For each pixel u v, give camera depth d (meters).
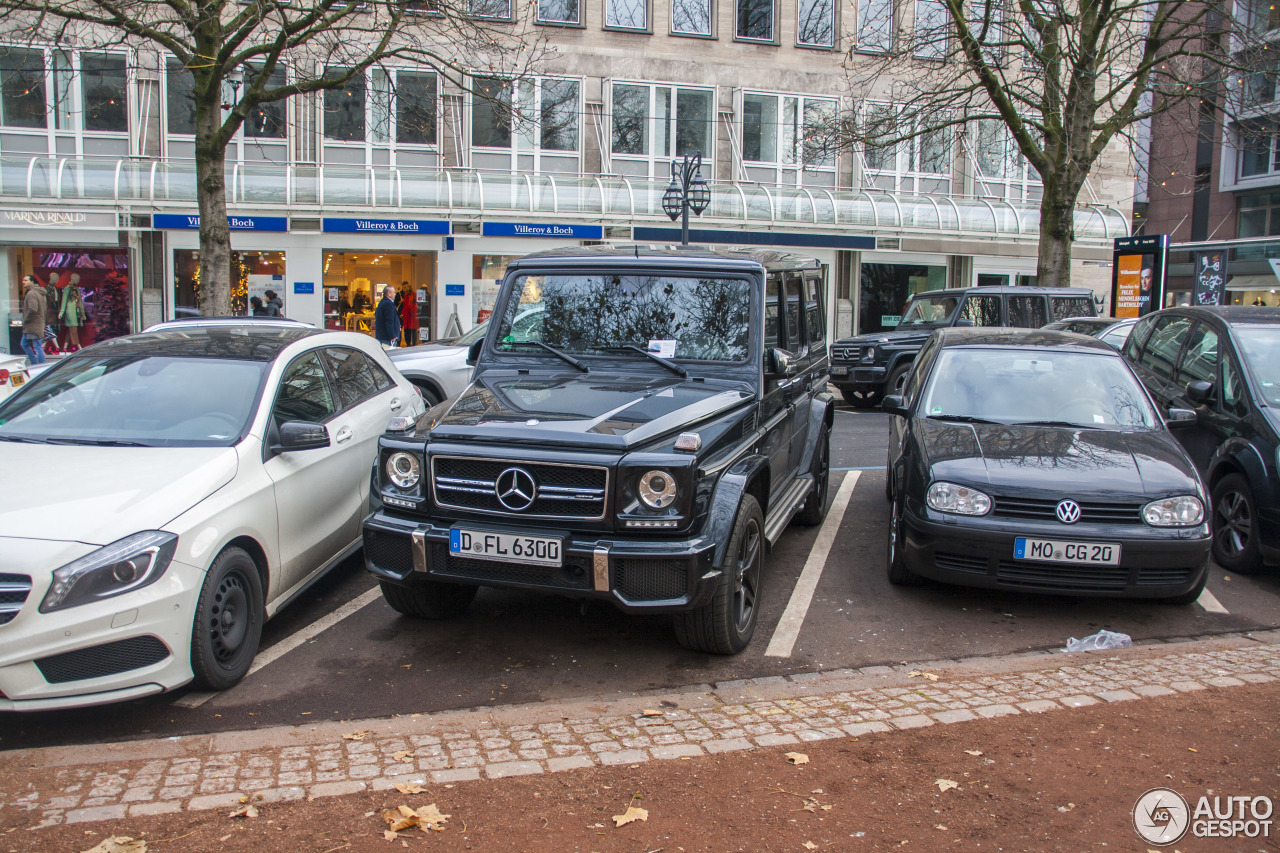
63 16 11.84
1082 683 4.37
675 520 4.09
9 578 3.56
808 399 6.99
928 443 5.74
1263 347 6.82
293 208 20.95
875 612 5.51
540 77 23.67
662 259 5.51
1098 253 27.41
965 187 27.84
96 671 3.67
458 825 3.07
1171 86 16.66
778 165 26.05
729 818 3.12
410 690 4.30
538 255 5.74
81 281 20.70
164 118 21.58
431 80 22.80
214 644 4.20
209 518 4.13
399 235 21.84
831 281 25.80
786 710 4.06
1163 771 3.47
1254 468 6.12
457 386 10.55
